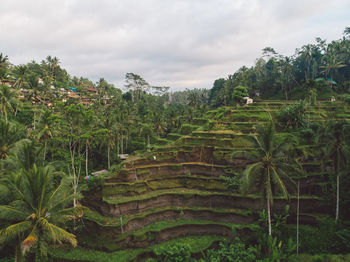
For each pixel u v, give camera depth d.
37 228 18.94
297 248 28.70
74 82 133.38
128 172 42.38
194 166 45.50
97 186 39.81
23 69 61.81
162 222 36.91
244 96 80.75
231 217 36.41
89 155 64.06
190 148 49.31
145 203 38.41
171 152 48.62
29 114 65.19
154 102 140.50
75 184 37.25
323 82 83.31
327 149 31.83
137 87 136.88
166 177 43.75
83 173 53.78
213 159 46.47
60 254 31.25
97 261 29.64
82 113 39.69
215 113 72.81
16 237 19.42
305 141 47.38
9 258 28.25
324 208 35.44
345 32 100.50
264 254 29.28
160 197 39.91
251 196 37.75
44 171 19.84
